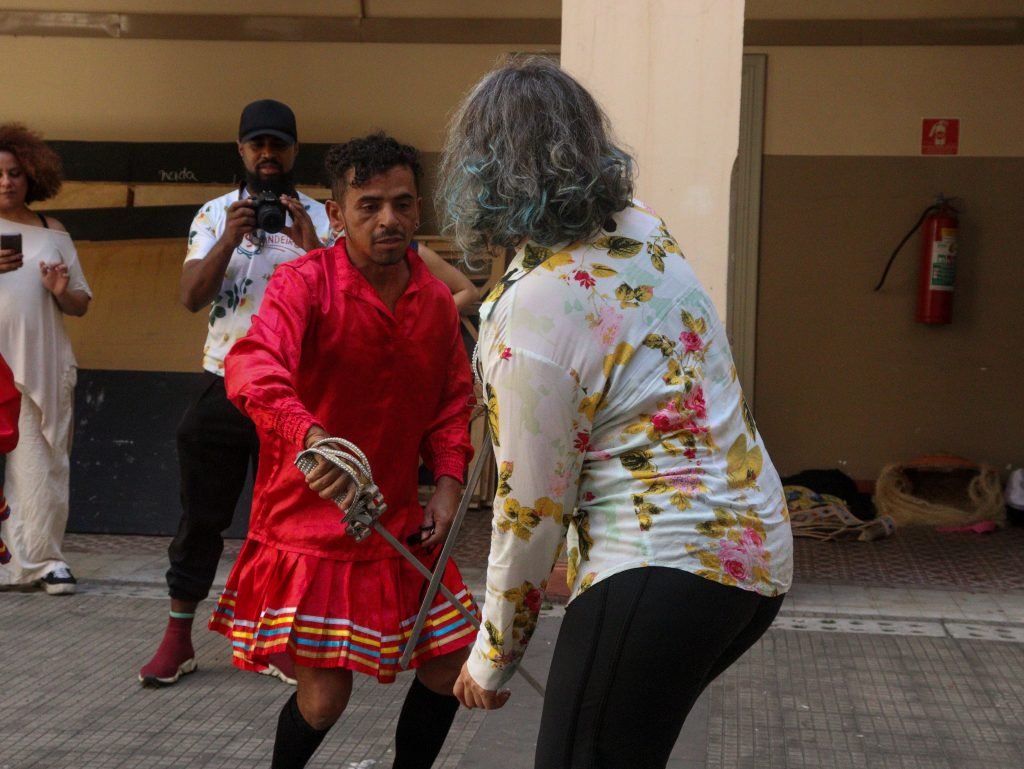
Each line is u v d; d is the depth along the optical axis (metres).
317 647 3.01
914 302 8.20
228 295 4.52
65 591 5.86
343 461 2.65
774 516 2.28
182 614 4.62
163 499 7.30
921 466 8.06
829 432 8.31
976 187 8.09
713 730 4.18
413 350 3.13
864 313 8.24
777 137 8.21
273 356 2.91
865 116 8.13
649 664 2.15
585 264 2.22
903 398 8.25
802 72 8.15
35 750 3.94
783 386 8.33
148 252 8.15
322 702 3.04
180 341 8.04
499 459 2.20
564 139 2.20
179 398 7.43
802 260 8.25
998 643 5.25
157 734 4.09
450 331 3.22
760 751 4.00
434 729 3.20
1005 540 7.56
